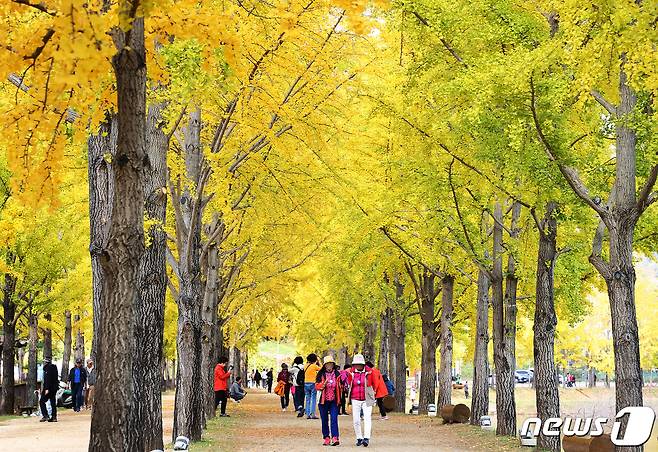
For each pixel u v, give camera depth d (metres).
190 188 20.00
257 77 15.42
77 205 29.62
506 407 25.22
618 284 14.96
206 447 21.27
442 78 18.64
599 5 11.88
